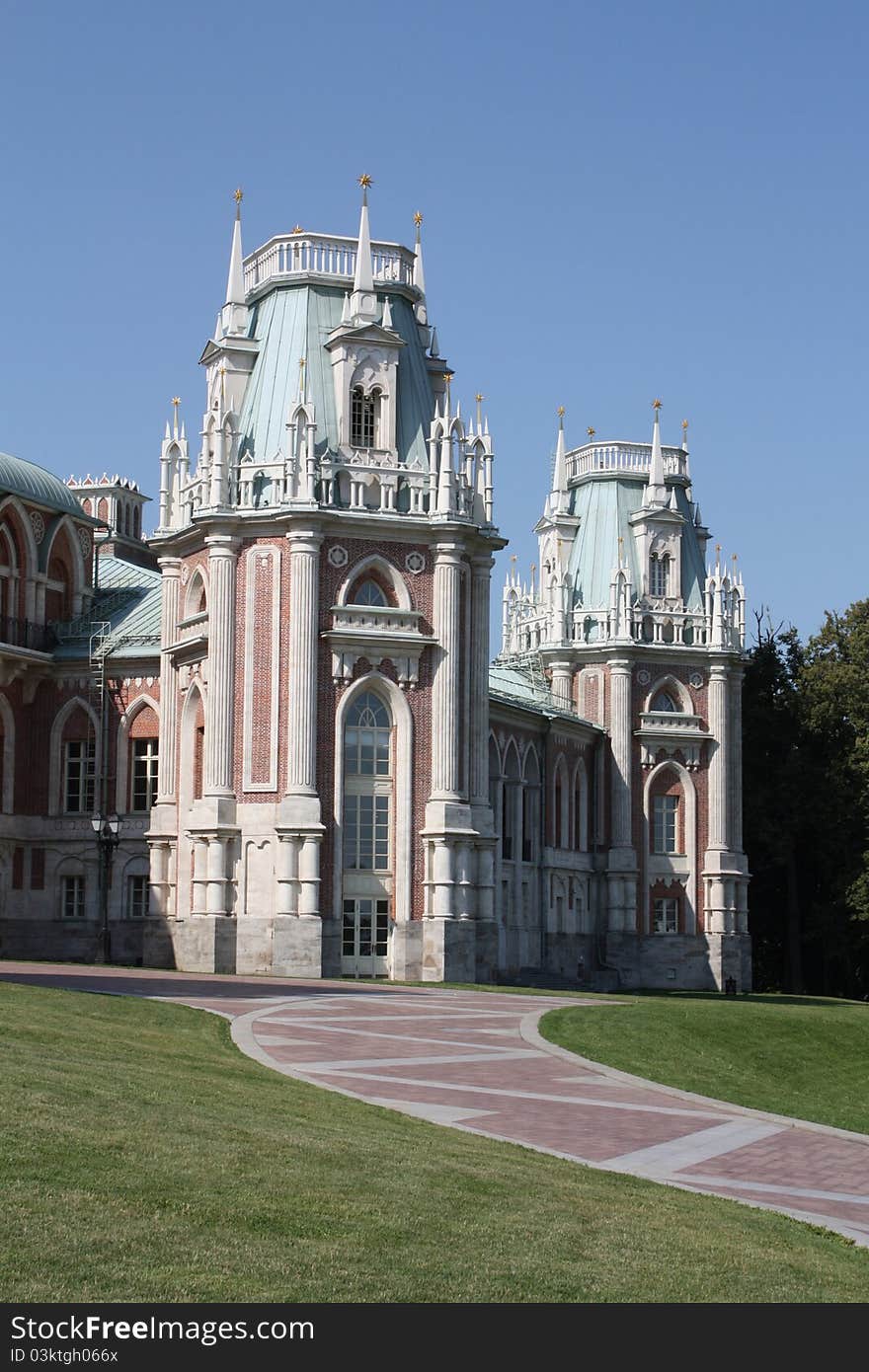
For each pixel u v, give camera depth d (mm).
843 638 116375
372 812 76812
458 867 77062
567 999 62844
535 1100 36500
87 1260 18609
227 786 75500
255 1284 18531
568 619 108500
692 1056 51125
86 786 88125
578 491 112188
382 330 79500
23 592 88562
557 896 100375
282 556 76312
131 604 92438
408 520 77938
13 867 87875
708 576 109250
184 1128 25188
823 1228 25156
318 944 73500
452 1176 24844
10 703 87438
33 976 55594
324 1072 37594
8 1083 26188
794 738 113688
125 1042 36000
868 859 107625
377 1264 19719
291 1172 23422
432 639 77688
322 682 76062
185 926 75312
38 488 90188
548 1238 21812
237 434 79188
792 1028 58719
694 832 106250
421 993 62812
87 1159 22312
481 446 81750
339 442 78812
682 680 107562
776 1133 34719
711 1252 22156
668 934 105000
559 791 101875
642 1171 29375
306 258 81562
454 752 78000
